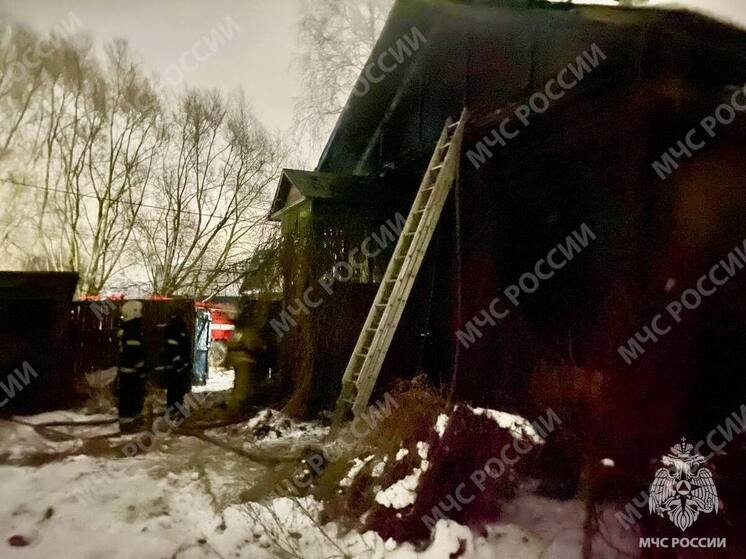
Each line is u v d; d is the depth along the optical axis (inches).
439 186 252.2
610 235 203.9
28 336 301.3
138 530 159.2
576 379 204.2
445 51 334.3
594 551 149.6
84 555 145.2
